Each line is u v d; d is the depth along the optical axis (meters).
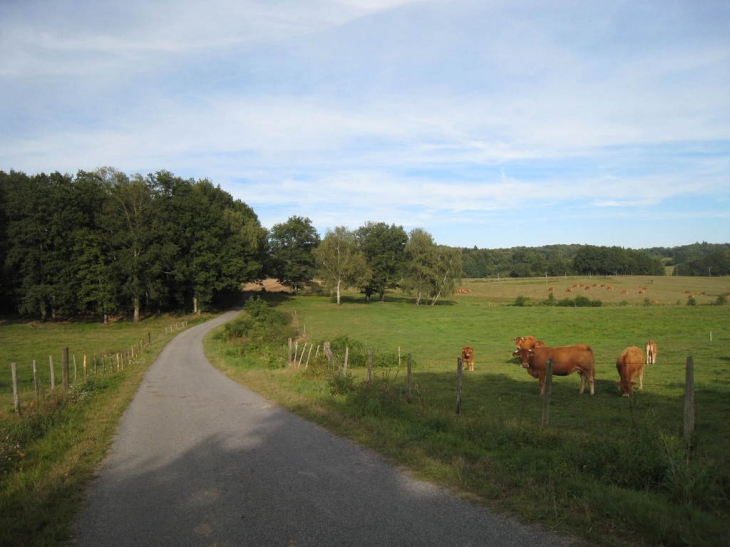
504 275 191.75
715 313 53.44
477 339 43.53
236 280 75.06
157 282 67.56
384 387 14.43
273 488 6.79
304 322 62.09
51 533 5.48
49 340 48.94
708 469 6.27
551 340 39.53
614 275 168.75
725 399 15.19
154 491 6.90
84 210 66.81
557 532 5.12
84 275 63.47
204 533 5.40
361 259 90.25
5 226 64.19
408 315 70.88
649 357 24.83
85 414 12.80
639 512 5.33
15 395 13.04
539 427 9.80
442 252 89.69
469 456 8.06
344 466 7.71
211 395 15.98
